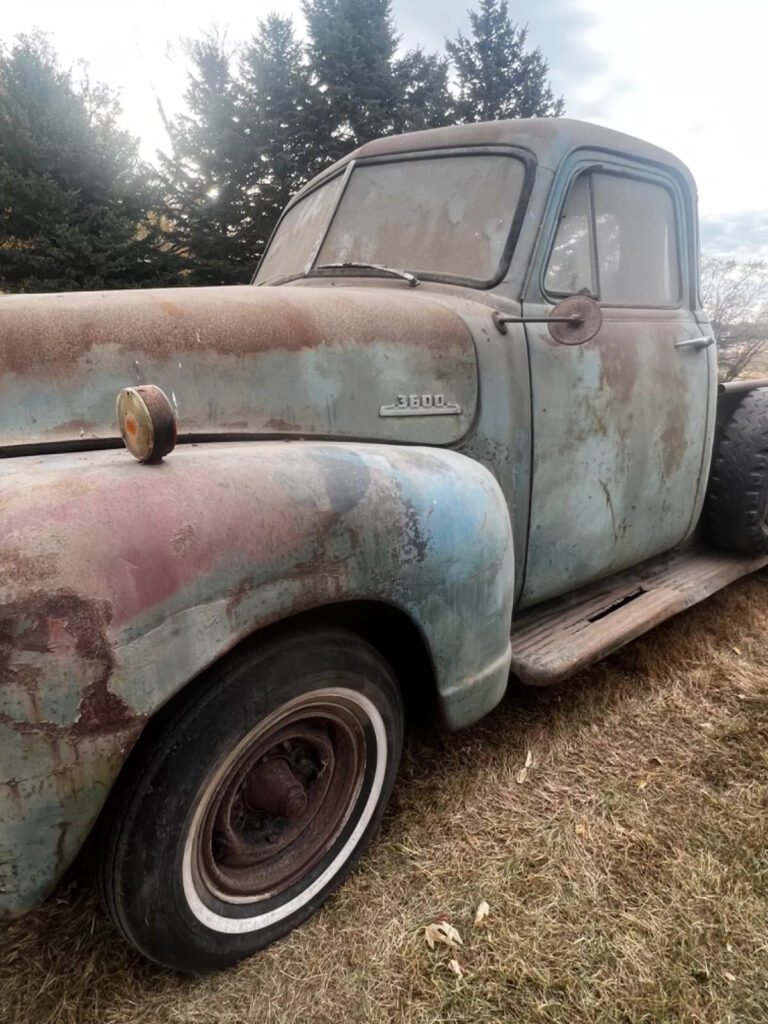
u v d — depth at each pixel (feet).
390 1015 5.01
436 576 5.67
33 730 3.98
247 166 48.57
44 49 44.21
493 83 63.10
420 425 6.72
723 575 10.19
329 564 4.97
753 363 26.66
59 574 3.95
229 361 5.89
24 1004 5.01
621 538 8.89
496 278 7.47
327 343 6.30
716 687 9.22
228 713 4.75
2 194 39.32
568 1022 4.99
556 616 8.63
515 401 7.30
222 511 4.53
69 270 39.91
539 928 5.67
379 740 5.92
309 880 5.72
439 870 6.20
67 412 5.35
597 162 7.97
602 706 8.64
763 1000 5.16
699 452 9.82
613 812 6.92
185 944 4.98
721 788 7.34
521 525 7.61
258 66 50.06
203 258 47.03
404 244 8.14
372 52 53.42
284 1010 5.02
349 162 9.02
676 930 5.68
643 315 8.76
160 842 4.62
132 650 4.12
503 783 7.28
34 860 4.21
